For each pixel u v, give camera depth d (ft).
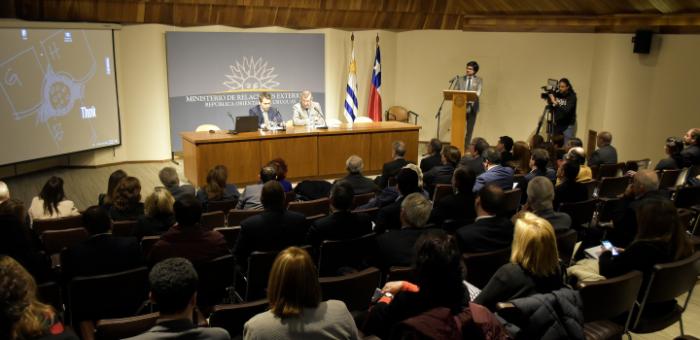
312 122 26.68
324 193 17.40
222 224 14.16
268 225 10.92
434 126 36.76
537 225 7.65
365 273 8.91
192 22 30.04
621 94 28.94
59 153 26.55
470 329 5.74
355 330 6.41
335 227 11.32
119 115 29.19
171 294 5.82
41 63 25.25
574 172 14.56
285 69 33.06
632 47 28.02
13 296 5.33
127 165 29.71
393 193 14.26
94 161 28.96
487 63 34.68
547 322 6.89
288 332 6.05
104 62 28.07
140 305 9.55
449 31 35.29
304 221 11.35
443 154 18.92
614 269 9.20
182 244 9.87
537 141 21.09
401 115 36.14
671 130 26.58
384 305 6.88
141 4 28.02
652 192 12.23
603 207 14.88
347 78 35.42
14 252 9.74
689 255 9.21
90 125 27.81
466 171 12.72
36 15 25.58
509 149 20.12
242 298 11.97
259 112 27.32
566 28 31.50
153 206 12.24
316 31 33.78
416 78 36.68
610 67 29.32
